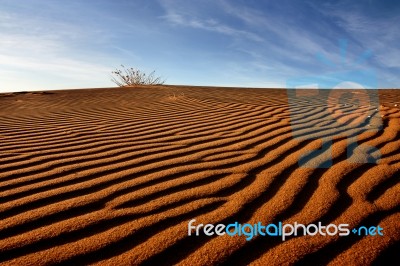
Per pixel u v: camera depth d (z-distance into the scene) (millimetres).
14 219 1771
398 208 1838
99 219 1771
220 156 2924
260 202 1954
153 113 5703
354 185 2160
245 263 1401
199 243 1542
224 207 1898
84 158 2949
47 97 9172
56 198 2053
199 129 4191
